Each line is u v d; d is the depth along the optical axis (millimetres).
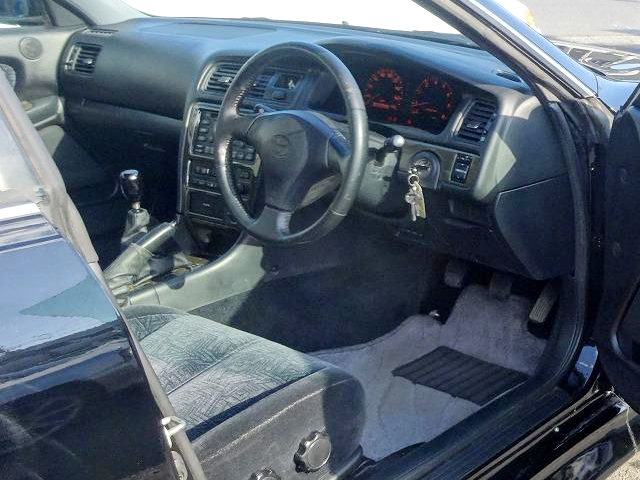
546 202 2225
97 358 983
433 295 2928
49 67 3465
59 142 3541
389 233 2746
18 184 1064
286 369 1704
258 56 2221
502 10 2027
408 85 2422
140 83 3191
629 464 2719
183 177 2801
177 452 1144
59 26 3541
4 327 928
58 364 953
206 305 2533
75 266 1007
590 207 2125
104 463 1000
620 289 1929
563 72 2078
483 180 2150
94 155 3600
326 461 1627
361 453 1730
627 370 1940
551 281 2598
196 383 1710
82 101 3447
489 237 2311
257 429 1502
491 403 2115
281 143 2156
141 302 2391
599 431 2139
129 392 1011
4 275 959
